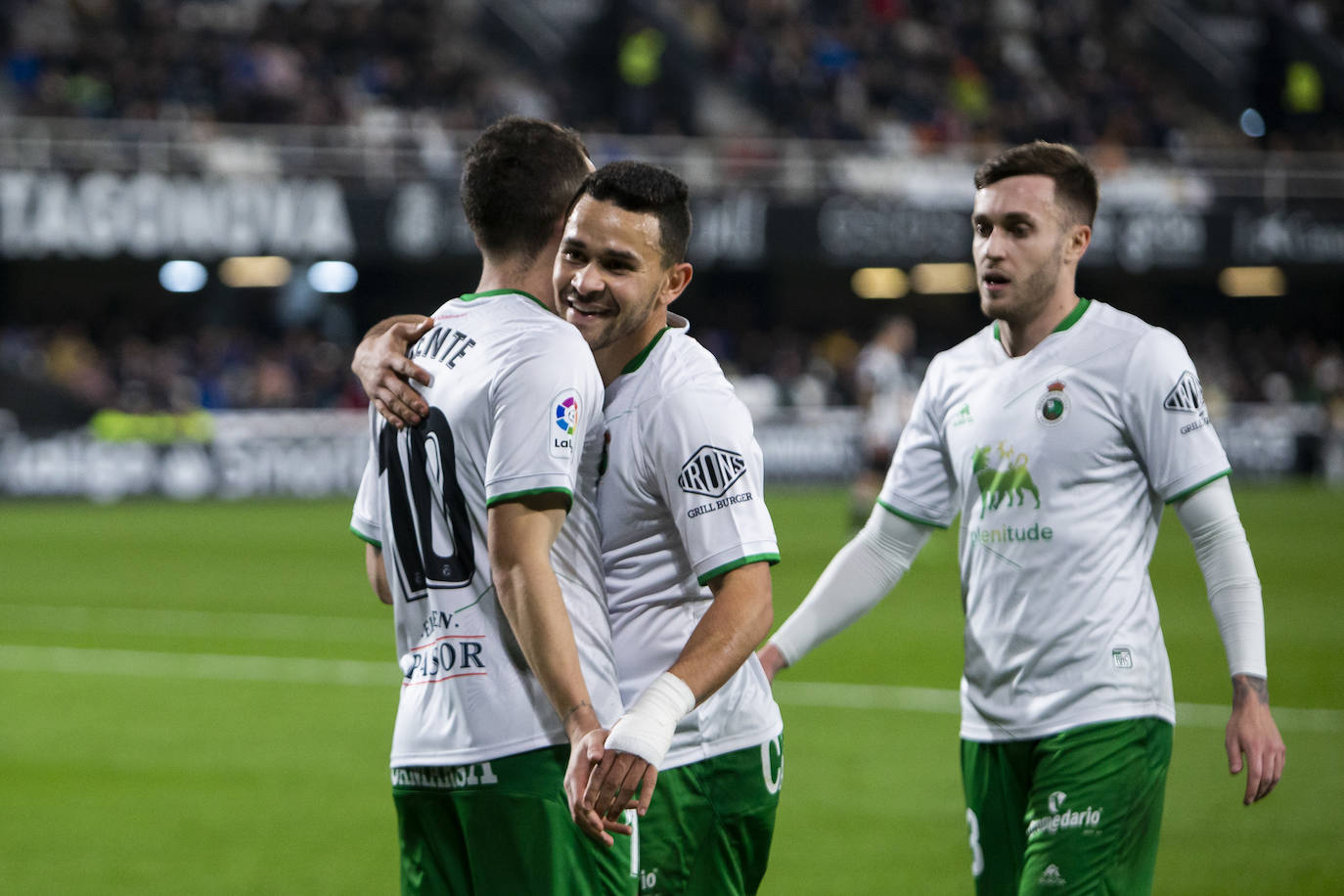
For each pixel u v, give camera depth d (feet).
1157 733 39.81
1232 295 362.94
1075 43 373.40
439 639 32.58
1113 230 295.28
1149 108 360.69
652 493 35.27
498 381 31.58
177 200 259.19
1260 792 38.01
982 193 41.83
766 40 356.38
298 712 96.53
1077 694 39.42
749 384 309.01
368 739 88.48
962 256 294.05
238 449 278.46
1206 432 39.75
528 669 32.01
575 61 357.00
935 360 43.88
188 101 294.25
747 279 350.64
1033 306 41.34
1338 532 216.54
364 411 298.35
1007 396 41.24
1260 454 329.11
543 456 30.94
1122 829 38.99
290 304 320.50
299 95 299.79
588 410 32.04
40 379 281.13
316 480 284.61
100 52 294.25
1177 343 40.52
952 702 98.63
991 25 368.27
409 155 275.39
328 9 323.16
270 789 76.54
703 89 350.84
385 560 34.22
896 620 137.39
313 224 266.98
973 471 41.65
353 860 64.08
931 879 60.95
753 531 33.71
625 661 35.88
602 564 34.71
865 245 290.56
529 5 362.74
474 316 33.09
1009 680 40.50
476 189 33.68
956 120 337.11
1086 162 41.50
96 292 308.81
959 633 129.59
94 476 269.23
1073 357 40.75
